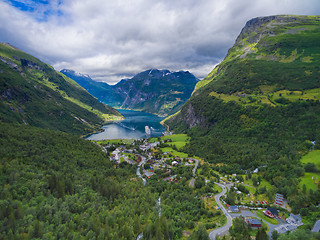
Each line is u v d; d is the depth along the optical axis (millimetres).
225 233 103188
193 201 140125
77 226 96875
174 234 101938
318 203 120625
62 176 133250
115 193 136750
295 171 155625
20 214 89750
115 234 91875
